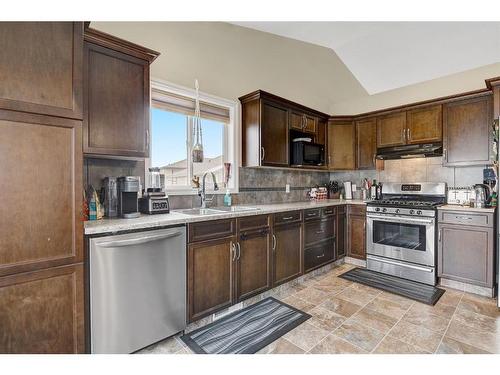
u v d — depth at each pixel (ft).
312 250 10.11
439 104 10.23
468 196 9.89
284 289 8.99
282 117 10.32
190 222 6.31
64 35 4.66
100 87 5.78
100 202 6.60
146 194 6.88
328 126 12.86
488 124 9.08
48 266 4.50
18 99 4.23
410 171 11.78
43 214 4.46
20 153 4.26
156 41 7.64
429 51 10.09
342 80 12.75
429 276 9.31
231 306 7.30
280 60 10.54
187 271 6.30
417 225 9.62
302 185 13.03
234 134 9.96
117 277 5.20
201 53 8.63
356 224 11.66
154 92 7.86
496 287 8.25
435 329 6.47
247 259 7.69
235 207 9.16
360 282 9.61
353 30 9.10
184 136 8.79
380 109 12.50
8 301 4.18
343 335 6.24
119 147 6.07
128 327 5.37
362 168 12.47
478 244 8.44
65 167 4.68
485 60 9.79
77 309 4.77
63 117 4.66
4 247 4.13
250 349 5.74
